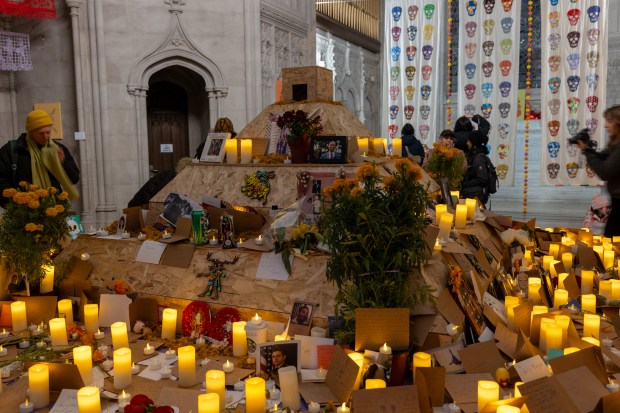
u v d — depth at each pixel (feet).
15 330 11.19
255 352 9.56
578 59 39.04
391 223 9.03
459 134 22.86
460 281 10.32
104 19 29.04
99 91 29.07
